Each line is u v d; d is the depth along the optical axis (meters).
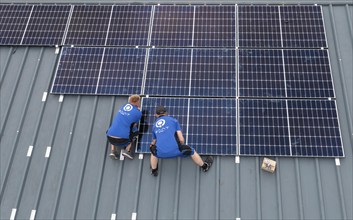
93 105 8.59
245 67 8.69
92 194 7.58
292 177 7.44
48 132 8.34
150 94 8.49
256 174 7.52
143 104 8.38
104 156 7.98
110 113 8.48
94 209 7.38
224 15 9.61
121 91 8.60
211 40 9.20
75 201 7.48
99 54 9.20
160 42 9.29
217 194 7.37
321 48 8.82
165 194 7.50
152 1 10.20
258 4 9.75
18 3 10.57
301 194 7.23
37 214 7.42
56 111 8.59
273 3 9.84
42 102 8.73
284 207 7.15
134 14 9.86
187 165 7.79
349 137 7.79
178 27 9.50
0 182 7.77
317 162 7.50
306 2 9.74
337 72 8.62
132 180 7.70
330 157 7.51
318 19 9.27
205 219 7.18
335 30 9.15
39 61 9.37
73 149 8.09
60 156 8.02
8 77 9.18
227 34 9.26
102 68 8.96
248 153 7.64
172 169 7.78
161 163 7.86
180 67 8.82
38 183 7.73
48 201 7.55
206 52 9.02
